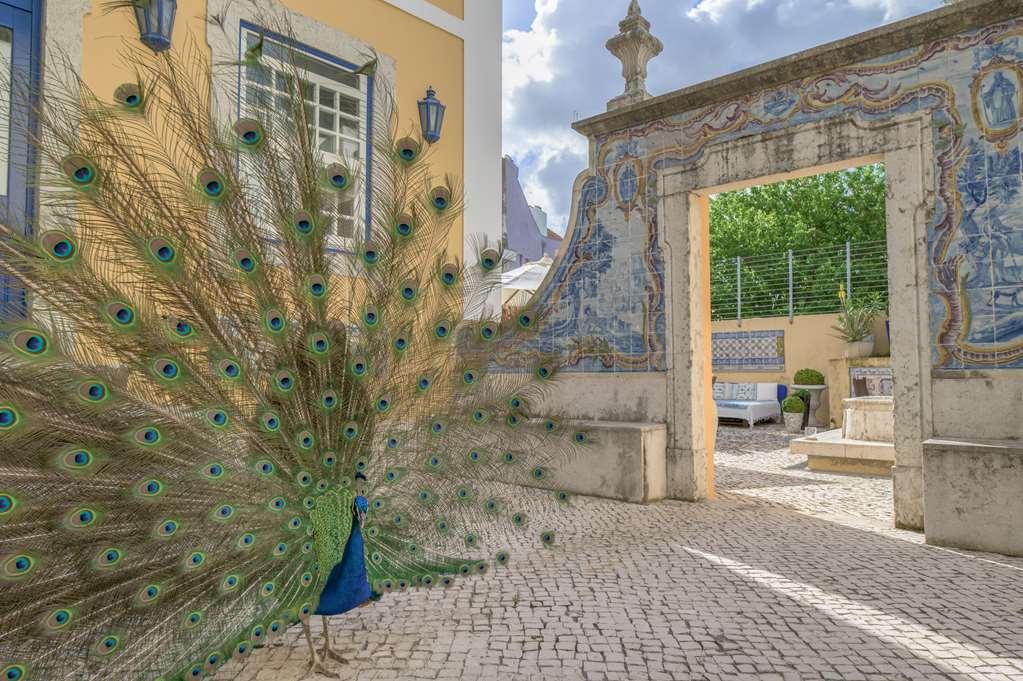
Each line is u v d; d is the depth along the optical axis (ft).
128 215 8.78
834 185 83.25
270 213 9.99
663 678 10.21
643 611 13.00
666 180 24.81
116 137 8.85
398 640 11.76
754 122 22.76
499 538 18.74
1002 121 18.34
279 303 9.97
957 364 18.71
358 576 9.93
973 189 18.66
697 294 24.47
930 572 15.24
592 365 26.50
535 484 13.52
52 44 18.43
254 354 9.82
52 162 8.37
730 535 18.99
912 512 19.31
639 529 19.79
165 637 8.64
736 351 59.62
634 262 25.61
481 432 12.60
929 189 19.26
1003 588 14.08
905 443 19.42
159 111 9.36
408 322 11.35
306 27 24.93
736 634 11.84
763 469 32.42
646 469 23.52
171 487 8.86
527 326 13.60
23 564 7.97
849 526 20.04
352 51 26.58
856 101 20.68
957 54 19.06
